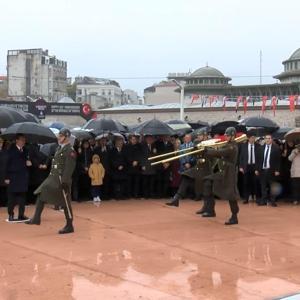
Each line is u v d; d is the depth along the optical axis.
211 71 83.88
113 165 13.01
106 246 8.38
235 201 10.25
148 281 6.62
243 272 7.09
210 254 7.99
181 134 14.88
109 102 122.69
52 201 9.43
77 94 132.38
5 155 11.25
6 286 6.36
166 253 8.01
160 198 13.50
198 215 11.19
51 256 7.73
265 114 50.12
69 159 9.21
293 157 12.95
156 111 55.84
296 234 9.48
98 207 12.02
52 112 55.66
